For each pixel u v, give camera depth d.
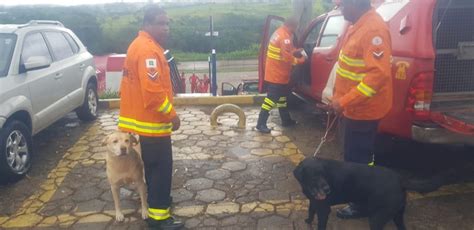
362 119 3.64
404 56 4.07
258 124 6.68
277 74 6.41
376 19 3.41
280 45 6.31
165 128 3.60
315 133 6.56
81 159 5.69
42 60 5.50
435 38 3.99
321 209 3.46
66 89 6.48
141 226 3.96
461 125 3.87
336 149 5.82
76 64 6.92
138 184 3.95
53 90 6.04
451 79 4.52
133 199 4.47
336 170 3.41
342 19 5.87
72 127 7.22
